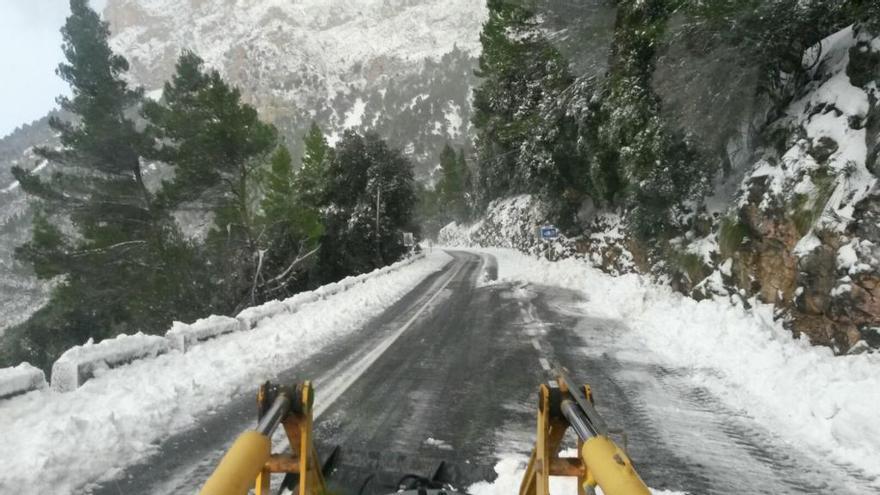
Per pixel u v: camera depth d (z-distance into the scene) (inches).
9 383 225.5
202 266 1181.7
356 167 1747.0
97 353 273.3
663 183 596.7
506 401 261.3
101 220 1163.3
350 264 1690.5
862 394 228.1
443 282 946.1
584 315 549.6
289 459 94.7
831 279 333.4
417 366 336.2
